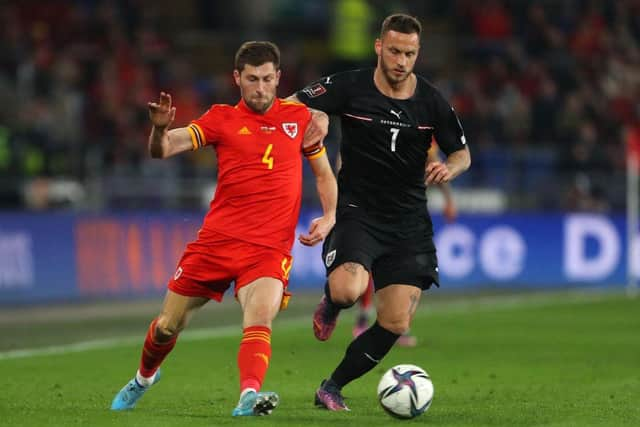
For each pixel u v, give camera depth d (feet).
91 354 127.03
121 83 241.96
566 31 319.06
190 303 79.66
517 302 206.59
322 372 114.21
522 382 107.96
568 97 282.97
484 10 316.19
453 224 233.14
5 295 183.42
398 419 81.41
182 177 214.28
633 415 86.07
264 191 78.74
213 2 303.27
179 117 243.19
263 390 100.78
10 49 234.38
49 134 213.66
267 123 79.41
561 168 256.73
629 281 256.11
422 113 88.69
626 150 264.72
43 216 189.37
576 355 131.03
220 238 78.38
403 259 88.17
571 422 82.12
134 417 80.23
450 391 101.04
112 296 196.65
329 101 88.69
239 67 77.82
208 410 86.28
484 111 272.51
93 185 205.77
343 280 86.22
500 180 247.50
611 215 255.91
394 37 86.02
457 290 229.25
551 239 247.29
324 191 82.23
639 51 326.03
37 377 108.27
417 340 145.48
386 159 88.28
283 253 79.05
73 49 248.52
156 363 82.17
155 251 203.62
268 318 77.20
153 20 270.67
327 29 309.22
